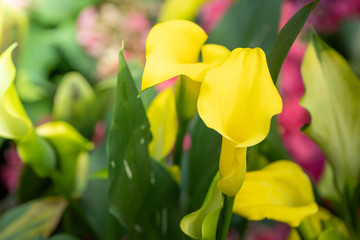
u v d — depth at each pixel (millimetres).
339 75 701
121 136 614
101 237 849
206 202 577
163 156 735
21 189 877
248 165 757
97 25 1864
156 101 731
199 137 703
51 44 2619
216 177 584
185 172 798
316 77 703
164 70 524
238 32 749
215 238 602
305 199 670
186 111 650
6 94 661
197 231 582
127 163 625
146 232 665
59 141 787
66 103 910
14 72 642
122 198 638
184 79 627
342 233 721
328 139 718
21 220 792
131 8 2051
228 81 512
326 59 701
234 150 533
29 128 697
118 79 599
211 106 509
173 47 549
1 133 687
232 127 517
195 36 566
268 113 506
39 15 2650
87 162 880
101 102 973
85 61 2586
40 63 2568
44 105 2320
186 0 874
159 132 730
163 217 667
